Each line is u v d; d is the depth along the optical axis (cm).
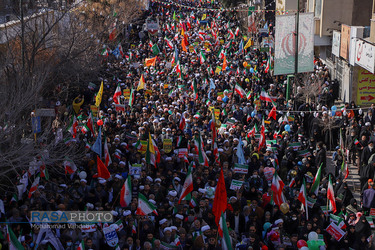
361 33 3114
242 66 4078
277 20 2938
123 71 3916
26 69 2253
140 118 2442
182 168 1858
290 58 2980
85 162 1925
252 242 1314
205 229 1338
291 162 1919
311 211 1543
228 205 1496
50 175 1916
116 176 1661
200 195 1569
